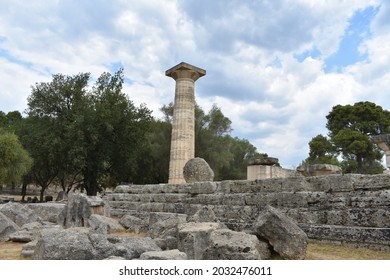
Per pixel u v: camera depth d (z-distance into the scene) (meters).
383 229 8.20
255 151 63.41
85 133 35.72
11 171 30.92
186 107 23.19
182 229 8.10
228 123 50.25
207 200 14.00
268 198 11.48
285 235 7.55
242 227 11.73
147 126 40.09
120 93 39.12
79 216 13.87
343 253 8.08
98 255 7.07
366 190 9.28
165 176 46.38
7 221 11.80
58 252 6.74
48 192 65.06
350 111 50.34
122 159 39.62
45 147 35.69
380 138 23.30
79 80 38.47
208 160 46.50
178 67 23.53
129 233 13.89
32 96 37.78
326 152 51.12
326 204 9.84
